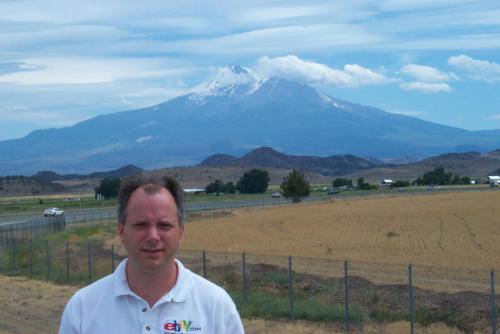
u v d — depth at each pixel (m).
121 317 4.73
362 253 44.34
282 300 23.80
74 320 4.79
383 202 105.69
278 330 20.45
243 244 52.62
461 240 52.19
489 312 20.78
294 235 60.09
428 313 21.34
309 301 23.52
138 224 4.69
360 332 19.92
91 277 31.98
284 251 46.50
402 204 99.25
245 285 24.27
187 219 78.81
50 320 23.36
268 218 79.94
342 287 25.89
